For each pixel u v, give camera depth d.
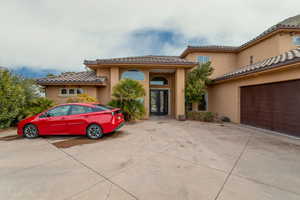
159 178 2.88
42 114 5.95
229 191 2.47
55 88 10.57
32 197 2.30
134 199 2.25
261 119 7.89
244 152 4.39
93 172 3.12
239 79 9.51
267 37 10.59
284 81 6.56
